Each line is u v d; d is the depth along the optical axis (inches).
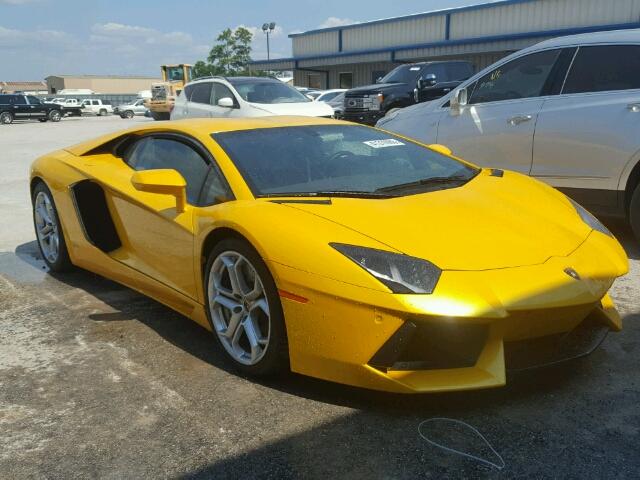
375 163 129.0
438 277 87.4
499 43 876.6
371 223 98.1
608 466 79.1
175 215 121.6
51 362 116.3
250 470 81.1
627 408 92.7
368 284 87.0
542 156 193.3
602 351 111.9
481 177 132.2
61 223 163.5
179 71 1188.5
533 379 101.7
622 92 176.9
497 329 87.3
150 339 125.8
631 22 743.1
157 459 84.4
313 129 139.1
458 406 94.3
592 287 94.0
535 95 198.1
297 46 1238.3
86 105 2004.2
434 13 965.8
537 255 95.9
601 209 182.5
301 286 92.0
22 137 777.6
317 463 82.0
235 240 104.4
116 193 141.6
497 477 77.6
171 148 136.7
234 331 108.6
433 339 87.7
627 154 171.5
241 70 1990.7
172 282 126.6
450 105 221.0
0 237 223.6
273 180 115.3
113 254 146.7
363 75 1133.7
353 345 88.8
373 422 90.9
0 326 135.7
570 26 800.9
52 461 84.7
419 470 79.6
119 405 99.1
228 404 98.0
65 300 152.3
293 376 105.9
